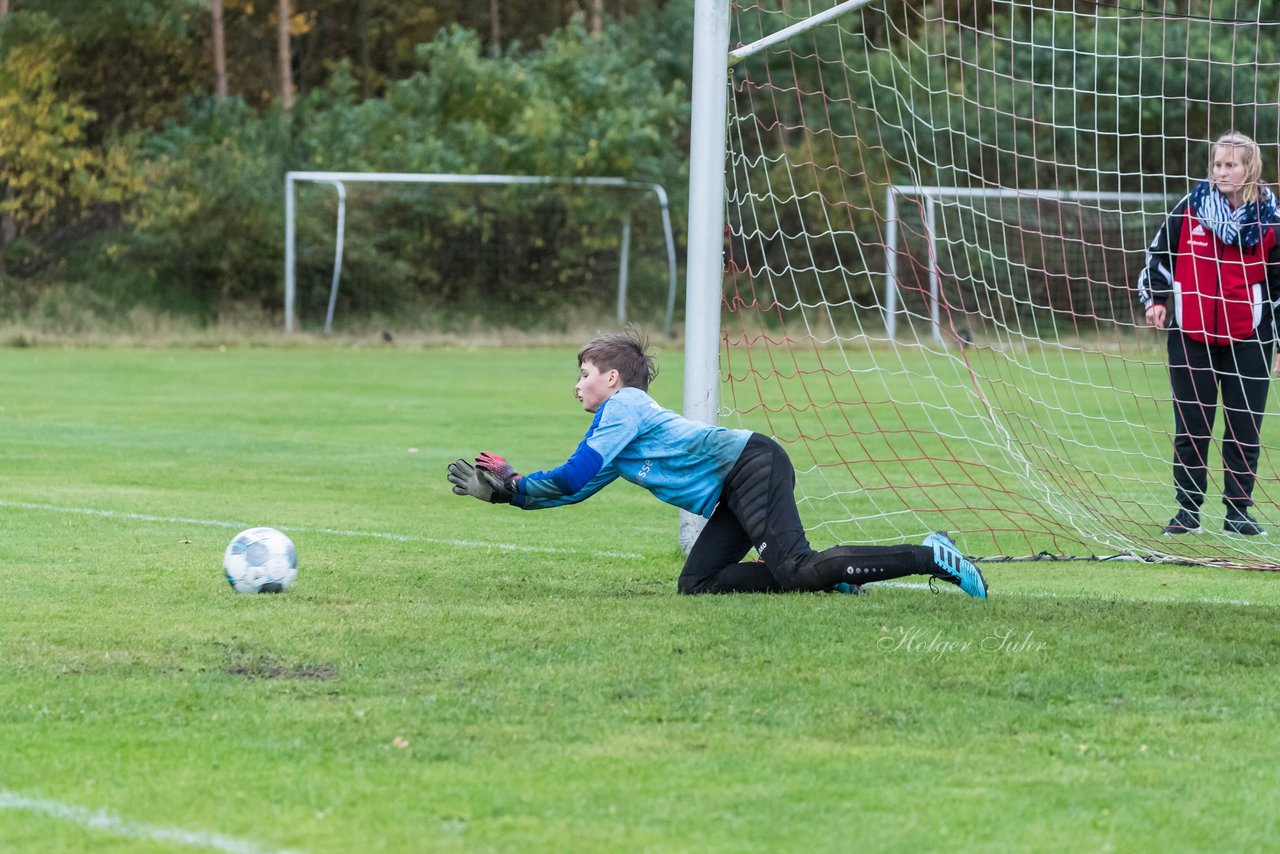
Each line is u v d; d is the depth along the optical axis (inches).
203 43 3875.5
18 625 525.7
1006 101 2687.0
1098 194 900.0
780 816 331.6
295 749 378.3
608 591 612.1
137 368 2174.0
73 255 3120.1
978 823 327.6
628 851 311.0
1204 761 373.1
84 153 3063.5
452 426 1421.0
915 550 578.9
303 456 1168.8
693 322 704.4
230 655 479.8
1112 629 526.6
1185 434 816.3
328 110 3565.5
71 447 1200.8
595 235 3196.4
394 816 330.6
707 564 601.9
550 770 362.3
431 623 531.2
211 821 327.9
